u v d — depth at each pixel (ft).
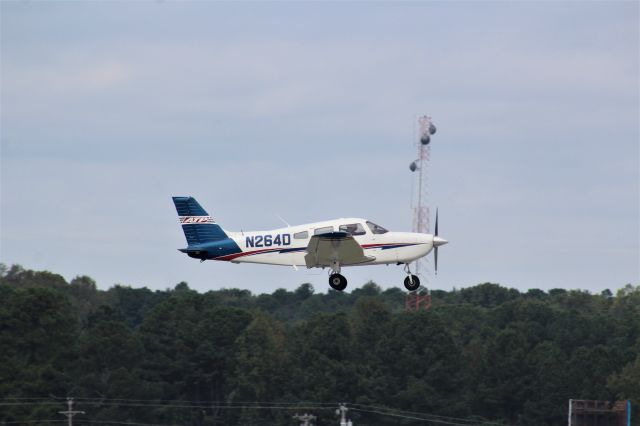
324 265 415.23
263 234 426.92
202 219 435.53
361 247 402.31
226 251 428.97
